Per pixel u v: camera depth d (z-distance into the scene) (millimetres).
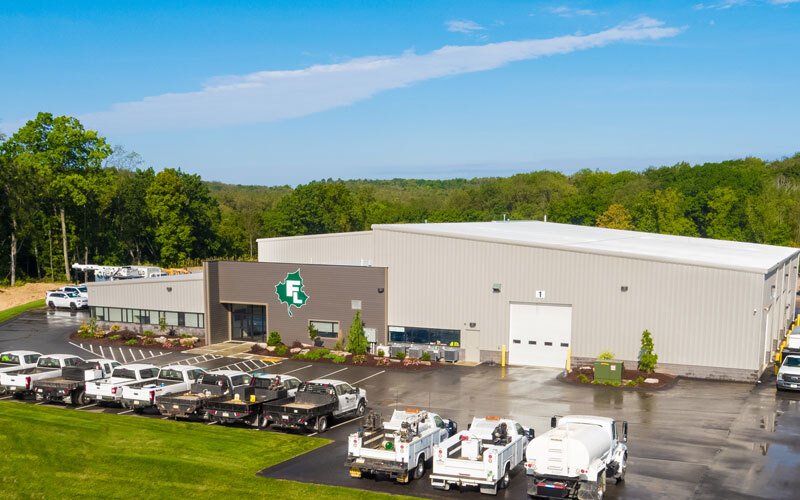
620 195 144250
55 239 98875
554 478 19250
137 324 53938
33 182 88375
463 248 44719
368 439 22438
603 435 20484
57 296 69438
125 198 107312
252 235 133000
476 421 23312
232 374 29734
